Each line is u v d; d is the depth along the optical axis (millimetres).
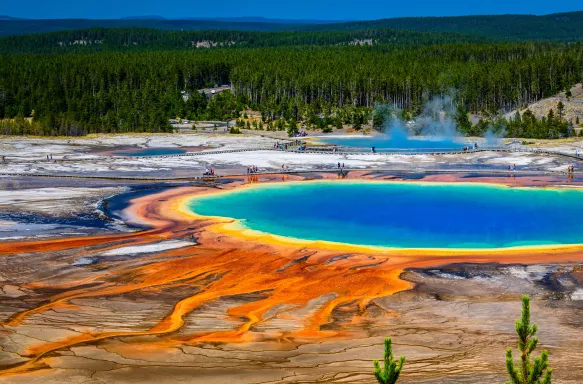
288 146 127875
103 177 86812
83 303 38219
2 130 151000
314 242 53969
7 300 38594
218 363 29453
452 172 91688
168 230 58219
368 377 27891
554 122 148250
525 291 40531
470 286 41719
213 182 84750
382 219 62781
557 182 83062
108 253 49844
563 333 33250
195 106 197750
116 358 29938
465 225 60156
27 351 30766
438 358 30031
